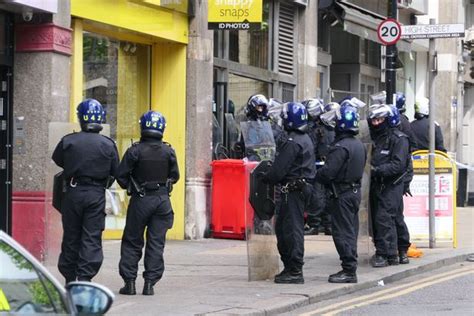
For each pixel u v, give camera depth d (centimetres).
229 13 3691
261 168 2691
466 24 7225
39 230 2986
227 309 2262
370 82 5897
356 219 2748
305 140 2631
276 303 2359
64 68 3070
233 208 3812
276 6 4466
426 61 6900
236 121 4191
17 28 3022
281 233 2678
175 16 3722
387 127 3017
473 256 3469
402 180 3078
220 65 4038
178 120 3812
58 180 2391
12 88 3030
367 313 2342
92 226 2350
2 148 3038
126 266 2470
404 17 6406
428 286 2817
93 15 3225
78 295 1127
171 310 2245
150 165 2434
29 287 1109
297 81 4681
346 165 2675
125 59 3691
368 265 3103
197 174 3828
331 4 4756
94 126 2362
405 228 3147
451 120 6794
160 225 2480
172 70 3812
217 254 3356
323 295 2553
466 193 6456
